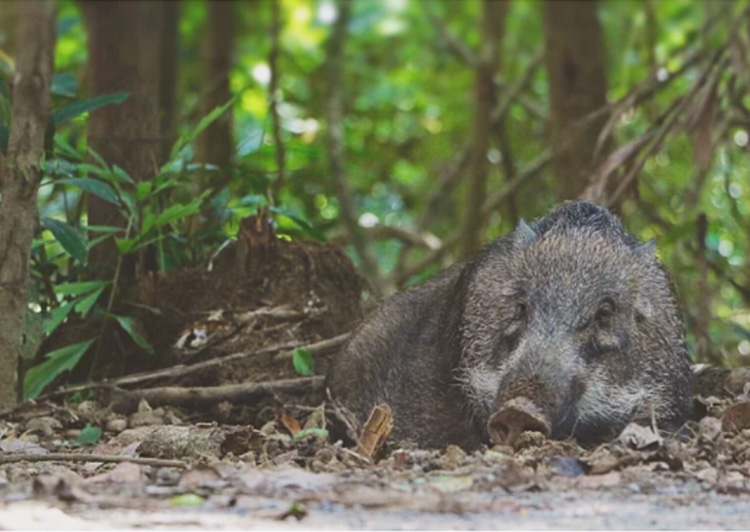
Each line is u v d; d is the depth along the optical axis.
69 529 5.93
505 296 10.05
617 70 23.25
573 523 6.29
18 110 10.79
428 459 8.27
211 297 12.98
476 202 19.17
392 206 23.64
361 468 8.22
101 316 13.06
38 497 6.62
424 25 25.52
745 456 8.62
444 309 11.14
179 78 21.03
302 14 24.75
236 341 12.71
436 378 10.97
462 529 6.09
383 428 9.51
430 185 23.62
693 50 20.39
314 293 13.04
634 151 14.77
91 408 11.71
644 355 9.94
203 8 23.28
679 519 6.43
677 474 7.64
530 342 9.48
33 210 10.77
